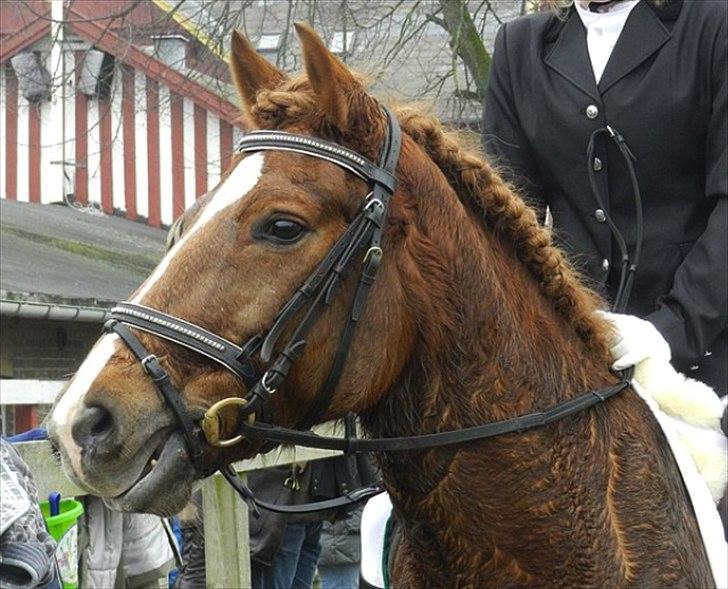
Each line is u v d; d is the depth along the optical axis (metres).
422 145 2.48
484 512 2.37
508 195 2.48
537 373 2.41
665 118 2.88
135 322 2.20
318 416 2.31
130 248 13.50
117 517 4.07
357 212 2.29
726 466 2.56
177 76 14.83
